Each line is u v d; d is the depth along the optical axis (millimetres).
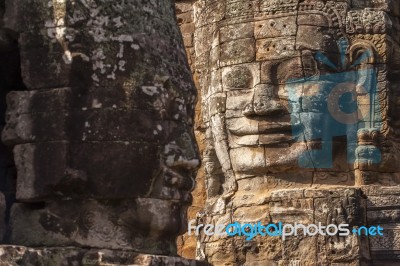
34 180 7754
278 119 14008
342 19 14352
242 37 14328
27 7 7938
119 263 7688
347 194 13773
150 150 7887
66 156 7703
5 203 7891
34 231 7797
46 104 7793
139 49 7973
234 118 14227
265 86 14039
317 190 13836
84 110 7785
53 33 7852
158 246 8055
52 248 7590
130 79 7902
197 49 15047
